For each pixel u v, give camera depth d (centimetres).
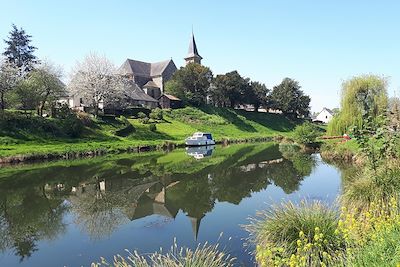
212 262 655
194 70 8744
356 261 468
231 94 8938
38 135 4047
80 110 5491
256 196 1622
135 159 3325
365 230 602
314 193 1608
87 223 1280
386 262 434
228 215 1317
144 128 5697
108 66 5872
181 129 6419
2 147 3478
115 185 2028
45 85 4653
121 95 6191
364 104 3419
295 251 669
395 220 575
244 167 2616
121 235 1134
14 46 7450
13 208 1528
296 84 9931
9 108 4966
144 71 9981
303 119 10150
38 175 2400
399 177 812
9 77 4425
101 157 3519
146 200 1634
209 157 3438
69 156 3481
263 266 592
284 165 2639
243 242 986
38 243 1080
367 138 972
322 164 2595
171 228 1184
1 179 2255
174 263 641
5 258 962
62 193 1831
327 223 723
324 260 601
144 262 700
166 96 8088
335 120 3666
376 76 3441
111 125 5178
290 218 755
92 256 967
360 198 822
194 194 1723
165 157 3494
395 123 1057
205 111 8300
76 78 5681
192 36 11181
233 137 6525
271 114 9638
